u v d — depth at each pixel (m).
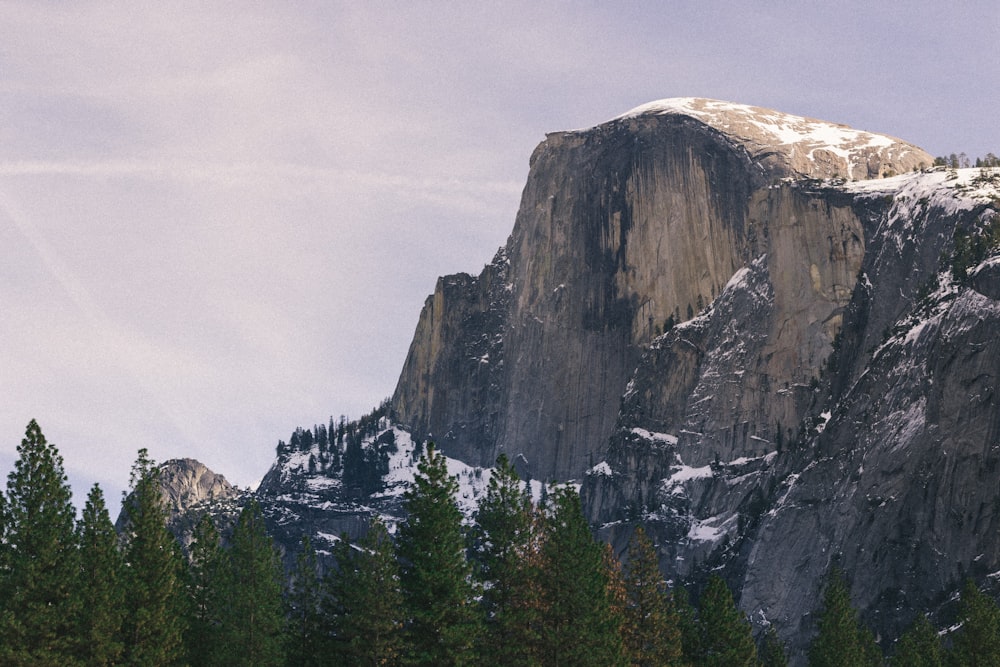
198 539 117.31
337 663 108.88
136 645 99.88
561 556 111.06
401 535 111.00
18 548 97.69
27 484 99.12
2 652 92.25
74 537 99.56
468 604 106.81
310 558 118.75
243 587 112.69
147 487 107.38
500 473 114.38
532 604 110.50
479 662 107.00
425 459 111.81
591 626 110.06
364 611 106.44
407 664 106.50
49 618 94.81
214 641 111.38
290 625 115.75
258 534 116.81
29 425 100.38
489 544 112.31
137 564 104.00
